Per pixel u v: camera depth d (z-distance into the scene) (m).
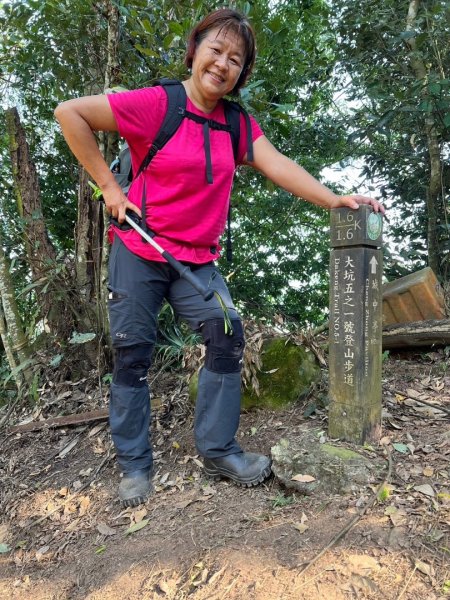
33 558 2.18
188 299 2.17
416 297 3.58
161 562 1.81
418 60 4.29
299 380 2.85
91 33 3.59
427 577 1.47
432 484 1.90
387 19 4.28
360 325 2.14
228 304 2.15
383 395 2.86
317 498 1.94
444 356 3.38
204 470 2.36
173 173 1.98
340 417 2.24
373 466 2.00
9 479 2.82
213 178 2.04
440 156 4.82
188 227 2.09
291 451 2.13
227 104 2.17
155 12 3.17
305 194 2.21
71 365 3.71
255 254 5.85
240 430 2.68
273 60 4.23
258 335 2.93
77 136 1.94
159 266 2.13
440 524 1.67
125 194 2.16
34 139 4.80
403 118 4.80
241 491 2.15
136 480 2.28
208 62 1.93
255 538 1.79
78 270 3.78
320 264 6.04
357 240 2.12
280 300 6.07
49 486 2.66
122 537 2.06
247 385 2.85
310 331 3.13
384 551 1.59
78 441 3.05
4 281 3.68
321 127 4.98
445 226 4.67
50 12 3.45
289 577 1.57
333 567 1.57
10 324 3.70
